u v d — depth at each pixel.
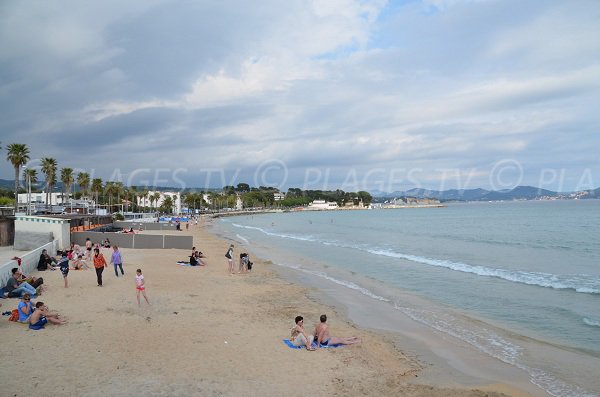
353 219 152.88
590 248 44.91
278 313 19.09
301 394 10.80
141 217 120.75
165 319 16.62
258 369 12.22
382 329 17.61
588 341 15.88
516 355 14.52
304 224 123.44
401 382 11.98
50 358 12.07
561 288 25.14
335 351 14.25
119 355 12.55
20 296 18.69
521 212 151.62
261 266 34.44
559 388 11.91
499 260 37.97
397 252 46.16
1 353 12.33
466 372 13.02
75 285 22.36
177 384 10.83
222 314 18.11
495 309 20.78
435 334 16.94
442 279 29.00
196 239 63.22
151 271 28.42
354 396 10.88
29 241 35.69
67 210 89.25
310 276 30.28
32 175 93.31
